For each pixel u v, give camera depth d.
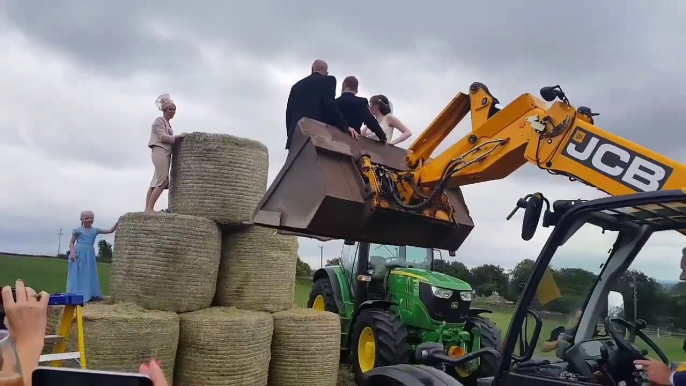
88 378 1.11
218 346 5.12
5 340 1.19
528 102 3.60
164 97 6.18
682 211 2.35
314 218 3.69
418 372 3.26
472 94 4.05
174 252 5.39
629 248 2.62
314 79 4.44
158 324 4.92
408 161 4.27
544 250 2.56
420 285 6.81
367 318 7.04
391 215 3.94
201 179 5.76
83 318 4.72
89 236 6.61
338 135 4.04
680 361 2.44
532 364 2.63
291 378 5.75
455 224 4.27
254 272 5.93
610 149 3.10
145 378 1.10
